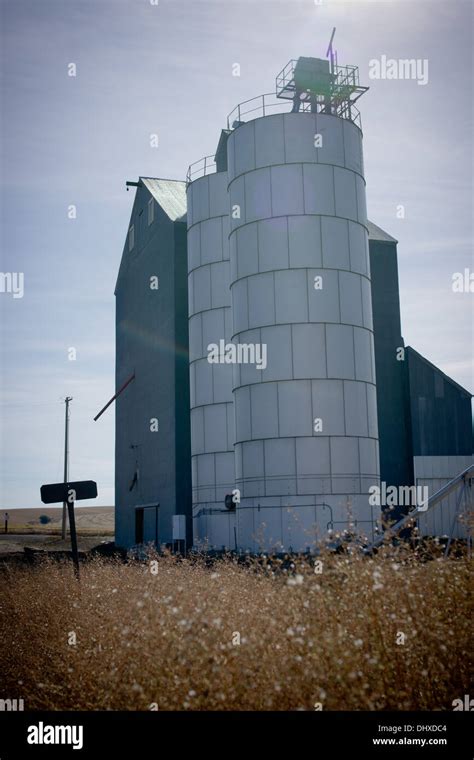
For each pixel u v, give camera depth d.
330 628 6.34
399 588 6.77
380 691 5.97
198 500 32.88
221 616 6.97
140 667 6.74
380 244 37.00
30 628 10.16
